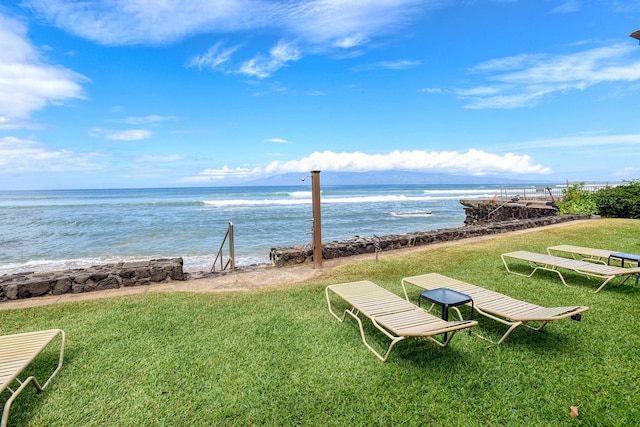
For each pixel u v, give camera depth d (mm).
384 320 3355
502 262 7066
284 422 2416
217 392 2760
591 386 2748
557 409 2496
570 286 5410
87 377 2994
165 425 2408
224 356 3332
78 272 5957
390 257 7758
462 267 6707
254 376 2980
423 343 3539
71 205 34562
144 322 4207
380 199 44312
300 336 3760
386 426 2363
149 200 43656
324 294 5258
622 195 14281
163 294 5371
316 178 6789
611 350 3299
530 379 2857
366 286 4656
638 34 5527
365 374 2986
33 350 2873
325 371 3041
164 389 2814
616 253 6156
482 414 2461
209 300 5020
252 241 15430
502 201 25000
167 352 3428
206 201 38000
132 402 2658
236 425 2398
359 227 20312
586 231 10422
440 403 2588
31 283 5391
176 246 14289
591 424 2334
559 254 7848
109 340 3717
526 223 12148
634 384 2754
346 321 4195
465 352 3336
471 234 10469
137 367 3148
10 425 2426
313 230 6980
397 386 2811
